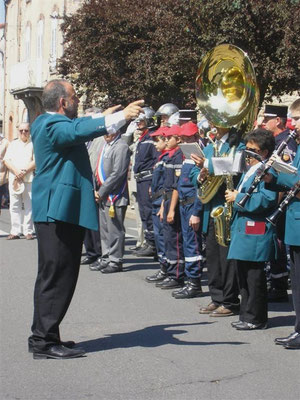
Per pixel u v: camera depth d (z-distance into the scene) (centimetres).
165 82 1794
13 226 1452
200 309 823
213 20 1527
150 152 1197
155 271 1092
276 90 1588
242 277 746
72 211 625
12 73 3744
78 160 634
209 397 550
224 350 670
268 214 723
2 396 552
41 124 633
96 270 1101
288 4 1483
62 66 2056
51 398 548
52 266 634
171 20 1630
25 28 4056
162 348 675
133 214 2052
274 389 568
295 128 662
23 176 1435
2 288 952
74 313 814
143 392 559
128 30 1892
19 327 752
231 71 768
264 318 746
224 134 780
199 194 793
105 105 2041
